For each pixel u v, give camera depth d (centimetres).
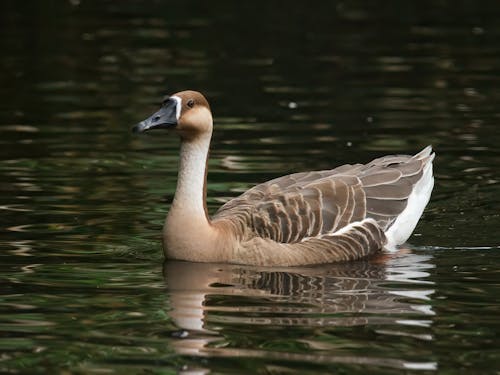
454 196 1752
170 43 3042
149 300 1288
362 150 2014
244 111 2325
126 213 1666
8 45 3009
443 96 2448
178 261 1463
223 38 3120
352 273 1416
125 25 3303
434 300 1284
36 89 2534
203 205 1473
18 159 1972
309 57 2861
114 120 2267
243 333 1168
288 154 1994
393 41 3048
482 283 1350
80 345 1139
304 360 1091
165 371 1065
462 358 1095
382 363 1083
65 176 1862
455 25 3266
